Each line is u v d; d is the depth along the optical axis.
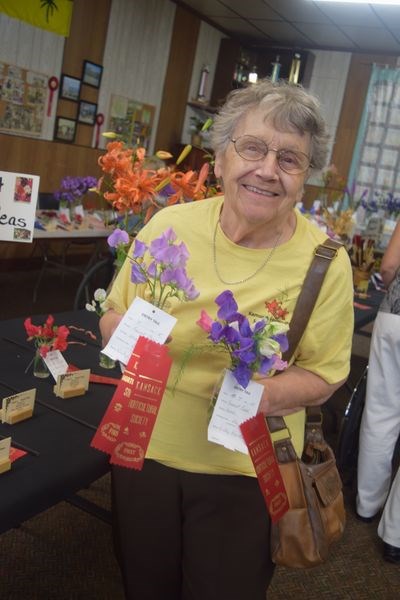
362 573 2.24
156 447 1.25
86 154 6.42
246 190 1.11
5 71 5.35
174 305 1.18
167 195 1.83
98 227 4.84
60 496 1.25
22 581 1.89
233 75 8.01
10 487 1.17
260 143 1.09
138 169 1.77
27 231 1.41
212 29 7.77
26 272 5.90
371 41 7.20
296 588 2.10
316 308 1.17
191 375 1.19
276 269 1.18
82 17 5.95
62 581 1.93
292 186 1.10
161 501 1.27
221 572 1.24
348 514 2.61
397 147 7.70
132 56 6.71
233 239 1.19
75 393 1.63
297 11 6.47
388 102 7.67
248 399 1.04
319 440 1.32
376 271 4.44
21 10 5.30
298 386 1.16
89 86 6.29
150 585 1.34
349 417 2.79
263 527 1.22
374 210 5.38
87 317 2.27
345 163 8.01
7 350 1.83
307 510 1.20
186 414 1.22
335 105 8.01
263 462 1.07
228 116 1.15
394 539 2.29
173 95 7.53
